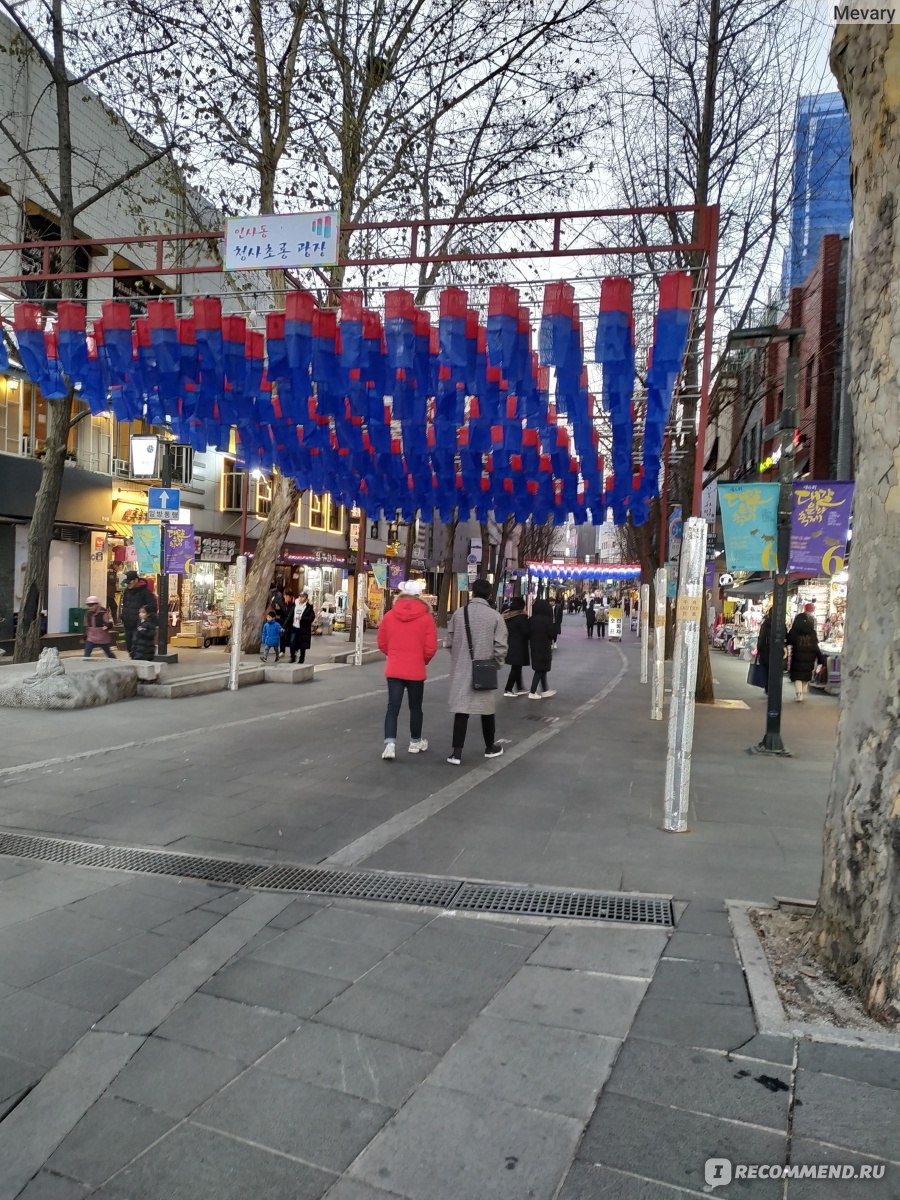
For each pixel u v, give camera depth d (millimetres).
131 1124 2543
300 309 6961
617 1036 2977
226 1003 3270
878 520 3100
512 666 14117
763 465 27031
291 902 4316
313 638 28656
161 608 16625
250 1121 2551
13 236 16578
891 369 3016
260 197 15078
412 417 8523
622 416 7984
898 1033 2885
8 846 5223
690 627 5516
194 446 10188
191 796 6527
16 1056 2895
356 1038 3012
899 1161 2283
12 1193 2254
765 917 3992
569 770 7688
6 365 7961
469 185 14391
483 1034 3023
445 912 4176
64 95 13000
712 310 5750
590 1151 2371
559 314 6160
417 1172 2312
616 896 4355
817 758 8664
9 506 17859
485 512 17688
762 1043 2879
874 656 3141
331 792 6715
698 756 8672
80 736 9023
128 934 3912
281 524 19859
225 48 13438
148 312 7289
